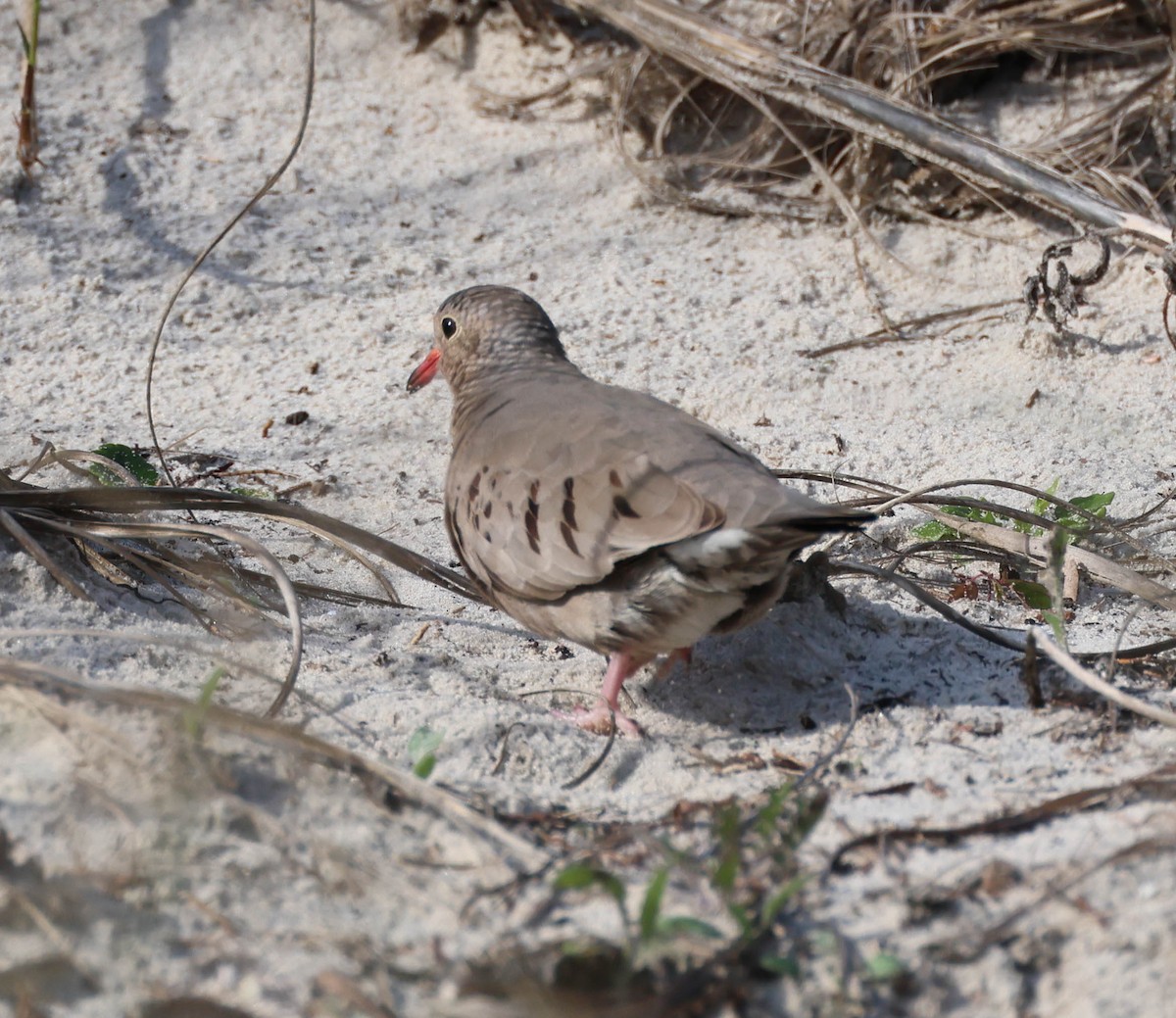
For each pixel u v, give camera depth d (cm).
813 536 785
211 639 959
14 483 1015
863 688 935
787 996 615
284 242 1625
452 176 1742
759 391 1400
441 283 1577
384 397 1401
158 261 1584
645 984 618
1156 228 1410
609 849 725
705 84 1750
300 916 652
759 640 971
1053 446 1309
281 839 700
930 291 1569
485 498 903
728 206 1688
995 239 1606
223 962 619
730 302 1549
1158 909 644
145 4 1902
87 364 1428
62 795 706
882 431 1341
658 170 1728
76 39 1861
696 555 810
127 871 657
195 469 1255
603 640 877
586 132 1791
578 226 1678
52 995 599
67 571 994
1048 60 1709
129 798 705
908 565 1120
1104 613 1053
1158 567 1093
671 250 1638
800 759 859
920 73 1661
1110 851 693
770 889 675
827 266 1603
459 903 670
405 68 1870
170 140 1748
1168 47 1666
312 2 1147
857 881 689
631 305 1536
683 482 822
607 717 904
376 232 1652
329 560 1135
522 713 902
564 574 852
